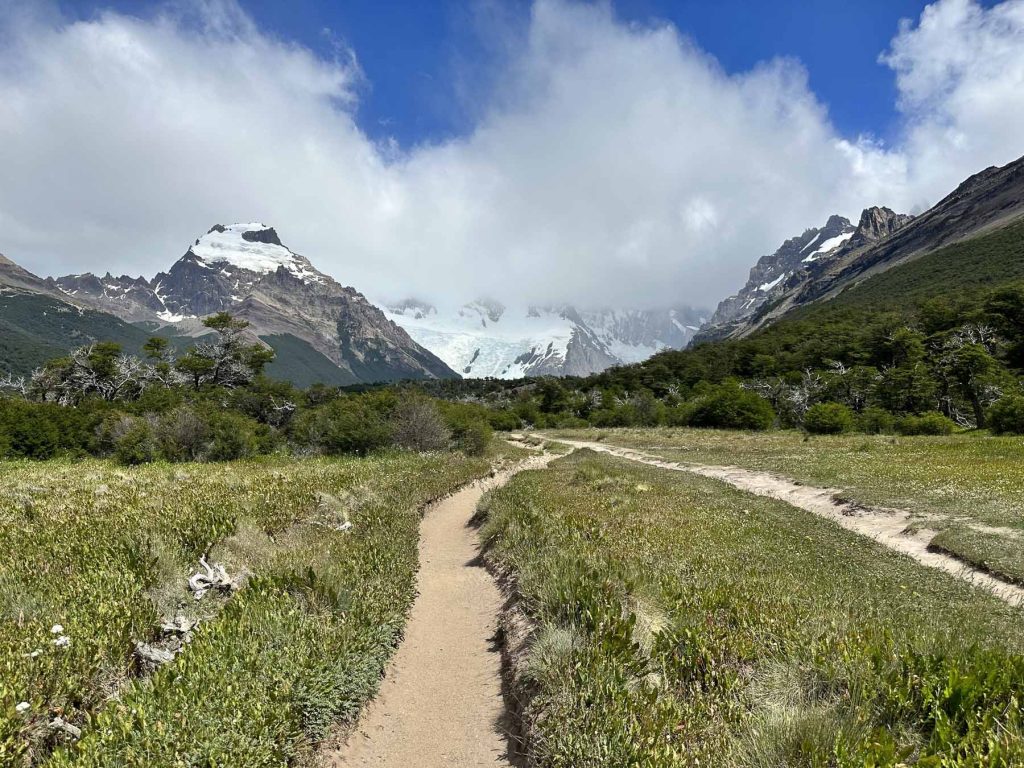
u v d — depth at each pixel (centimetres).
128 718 522
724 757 491
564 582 926
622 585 934
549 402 14938
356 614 880
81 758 469
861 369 9462
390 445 4816
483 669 903
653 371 16538
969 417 7975
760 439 6069
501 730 718
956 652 631
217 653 659
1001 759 421
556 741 564
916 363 8212
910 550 1708
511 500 2105
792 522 2031
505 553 1441
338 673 707
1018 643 886
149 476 2639
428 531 2030
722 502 2409
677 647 723
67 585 870
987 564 1449
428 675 886
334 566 1044
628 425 10269
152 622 786
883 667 600
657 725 535
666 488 2781
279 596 876
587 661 673
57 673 599
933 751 469
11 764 496
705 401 9188
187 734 507
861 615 927
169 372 8644
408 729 731
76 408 6072
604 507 2120
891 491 2386
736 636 738
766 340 15888
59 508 1598
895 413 7969
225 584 1016
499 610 1154
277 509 1631
